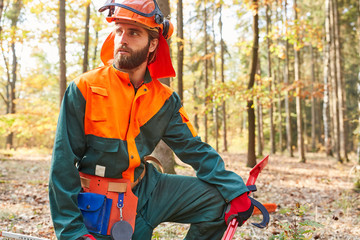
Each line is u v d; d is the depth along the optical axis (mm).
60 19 10352
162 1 6254
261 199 6516
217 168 2121
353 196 6504
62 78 10250
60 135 1834
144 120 2043
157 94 2113
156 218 2121
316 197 6863
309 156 22375
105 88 1916
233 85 11602
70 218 1763
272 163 15695
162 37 2117
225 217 2078
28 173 9750
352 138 31172
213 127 29516
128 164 1938
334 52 17469
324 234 3902
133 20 1896
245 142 28703
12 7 21047
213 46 20734
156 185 2176
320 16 24219
